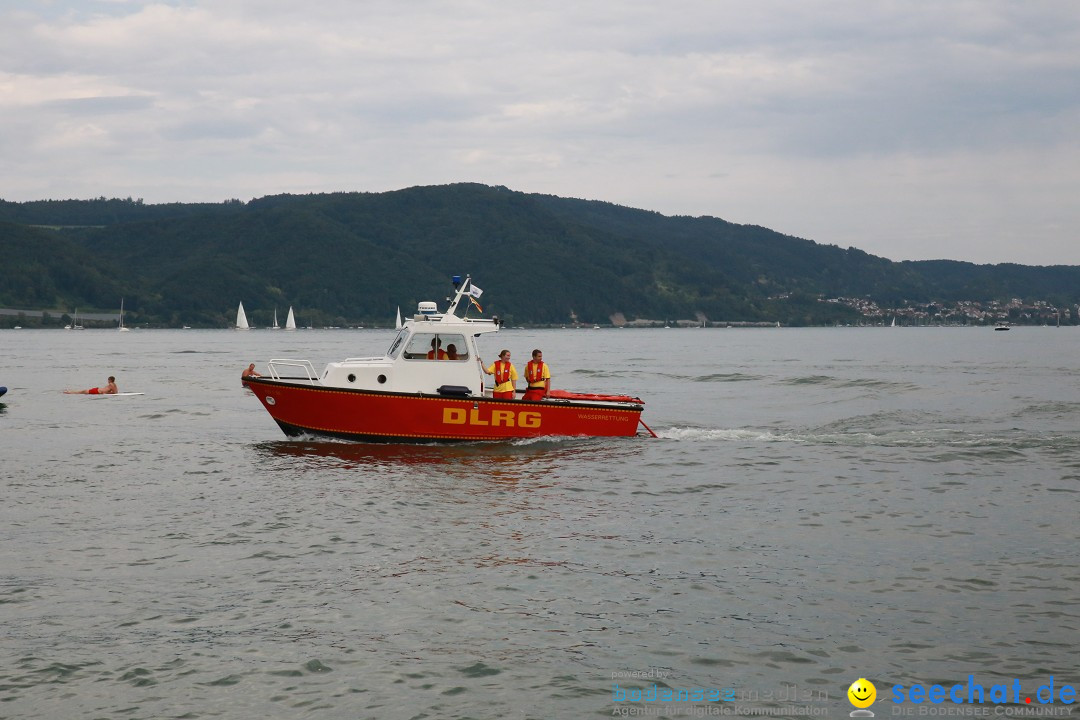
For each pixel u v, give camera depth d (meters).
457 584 10.88
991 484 16.62
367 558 11.84
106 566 11.46
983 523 13.74
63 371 53.84
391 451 19.44
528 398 20.91
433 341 20.11
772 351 99.69
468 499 15.23
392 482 16.53
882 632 9.51
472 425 20.05
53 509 14.40
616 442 20.75
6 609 9.99
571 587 10.80
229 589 10.66
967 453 19.84
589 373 52.06
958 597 10.48
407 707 7.98
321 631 9.48
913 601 10.36
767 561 11.83
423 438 19.97
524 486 16.30
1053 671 8.62
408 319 20.30
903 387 40.81
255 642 9.20
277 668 8.65
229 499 15.11
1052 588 10.73
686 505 14.95
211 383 42.88
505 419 20.17
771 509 14.69
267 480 16.67
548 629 9.57
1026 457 19.31
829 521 13.90
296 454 19.23
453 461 18.50
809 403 33.53
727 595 10.55
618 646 9.18
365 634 9.41
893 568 11.52
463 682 8.41
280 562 11.65
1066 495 15.63
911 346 118.88
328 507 14.55
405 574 11.22
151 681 8.38
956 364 64.38
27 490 15.85
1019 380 45.47
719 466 18.30
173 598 10.36
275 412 20.06
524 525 13.58
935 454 19.73
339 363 20.19
